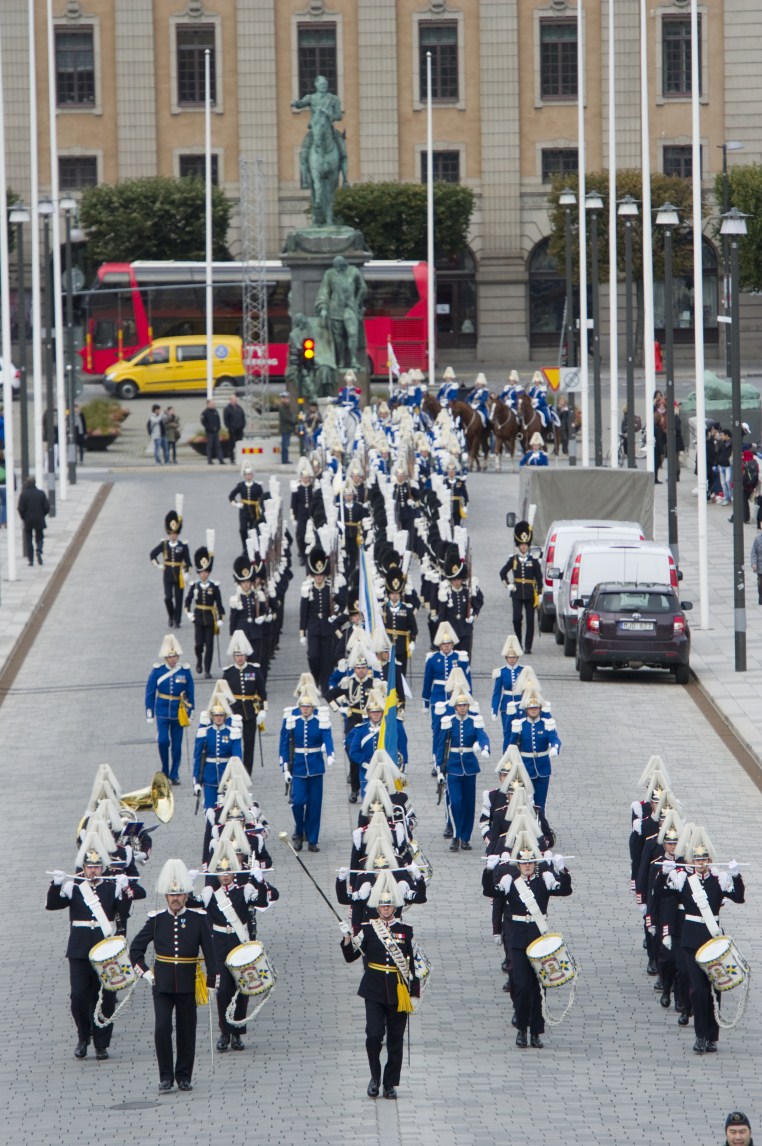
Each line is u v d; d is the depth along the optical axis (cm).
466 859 6650
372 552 9994
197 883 6234
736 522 9706
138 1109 4584
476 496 15750
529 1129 4388
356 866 5097
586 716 8794
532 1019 4966
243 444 18875
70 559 13400
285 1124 4447
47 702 9369
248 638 9219
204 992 4778
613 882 6331
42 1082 4800
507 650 7325
